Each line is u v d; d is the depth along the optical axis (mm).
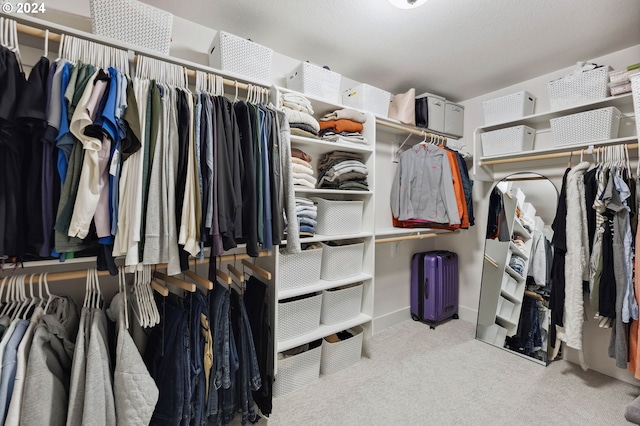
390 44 1883
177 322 1196
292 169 1598
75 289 1376
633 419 1276
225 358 1317
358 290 2068
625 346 1658
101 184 994
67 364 1017
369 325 2066
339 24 1675
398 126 2322
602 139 1810
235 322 1440
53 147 954
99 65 1123
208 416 1298
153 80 1142
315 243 2012
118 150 1009
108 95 991
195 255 1162
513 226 2463
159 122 1107
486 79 2406
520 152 2225
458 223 2238
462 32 1740
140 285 1191
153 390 1044
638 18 1586
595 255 1774
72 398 920
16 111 860
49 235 943
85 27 1396
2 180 874
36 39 1143
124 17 1184
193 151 1169
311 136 1781
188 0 1481
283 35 1794
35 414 863
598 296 1765
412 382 1832
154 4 1511
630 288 1628
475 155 2500
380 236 2207
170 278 1326
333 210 1930
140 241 1063
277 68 2016
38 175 930
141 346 1265
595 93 1846
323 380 1846
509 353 2219
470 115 2832
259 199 1347
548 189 2273
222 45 1446
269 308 1633
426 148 2398
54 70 958
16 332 921
